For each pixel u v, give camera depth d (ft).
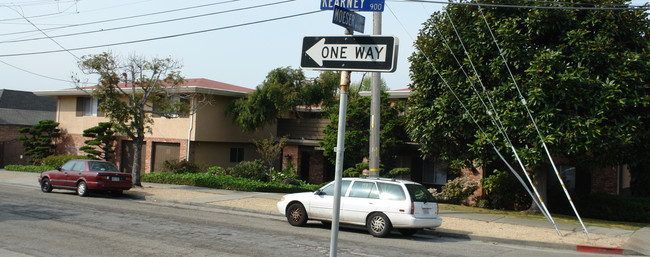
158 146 95.81
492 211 60.49
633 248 38.88
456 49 54.13
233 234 38.42
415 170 78.43
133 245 32.63
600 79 48.88
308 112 104.63
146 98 72.13
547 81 47.60
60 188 66.85
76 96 107.86
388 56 13.58
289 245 34.63
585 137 47.34
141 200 63.52
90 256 29.12
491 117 49.52
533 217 55.26
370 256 31.91
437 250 35.55
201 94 89.76
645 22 50.31
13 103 137.18
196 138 89.71
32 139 110.22
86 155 102.63
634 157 51.96
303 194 45.47
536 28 50.26
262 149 88.89
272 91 85.35
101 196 65.98
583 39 48.85
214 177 78.43
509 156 53.88
